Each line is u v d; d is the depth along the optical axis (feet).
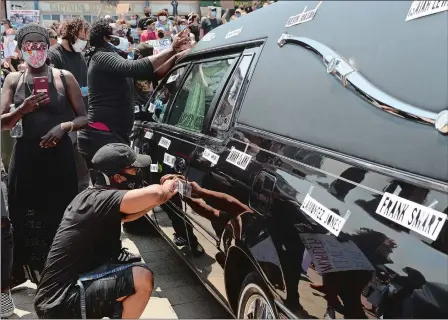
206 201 8.46
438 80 4.92
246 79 8.36
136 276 7.70
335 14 6.88
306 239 5.69
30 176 10.51
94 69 12.61
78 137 13.25
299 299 5.85
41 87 9.91
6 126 9.92
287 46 7.54
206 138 9.07
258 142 7.30
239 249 7.38
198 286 11.62
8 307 10.10
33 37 10.09
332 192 5.50
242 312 7.73
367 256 4.80
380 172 5.05
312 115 6.40
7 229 8.74
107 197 7.55
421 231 4.40
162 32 26.55
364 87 5.67
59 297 7.59
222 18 29.99
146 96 16.67
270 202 6.51
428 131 4.78
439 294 4.08
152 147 11.98
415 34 5.44
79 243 7.57
